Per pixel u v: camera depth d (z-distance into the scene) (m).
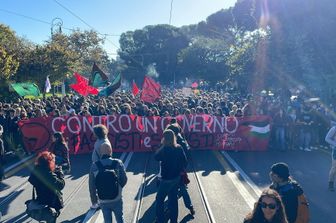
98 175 5.68
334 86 23.47
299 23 26.20
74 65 33.44
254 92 27.62
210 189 9.67
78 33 47.06
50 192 5.93
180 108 18.00
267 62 27.08
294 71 25.69
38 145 13.89
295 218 4.47
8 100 25.52
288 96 25.80
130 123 14.63
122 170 5.81
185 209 8.21
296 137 15.36
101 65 49.38
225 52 55.34
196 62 60.59
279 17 26.95
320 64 24.59
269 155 14.29
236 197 9.03
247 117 15.17
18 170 11.66
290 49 26.20
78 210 8.15
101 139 6.64
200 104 19.02
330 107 16.81
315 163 12.92
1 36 31.16
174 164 6.75
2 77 23.30
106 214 5.76
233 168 12.00
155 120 14.68
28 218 7.70
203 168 11.98
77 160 13.11
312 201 8.92
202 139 15.11
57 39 39.97
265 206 3.71
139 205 8.45
